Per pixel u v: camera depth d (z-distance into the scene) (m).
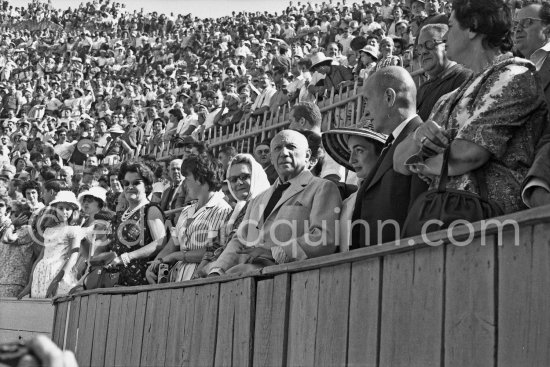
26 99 31.97
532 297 2.17
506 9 3.53
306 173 5.10
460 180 3.18
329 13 32.69
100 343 6.20
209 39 37.66
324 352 3.26
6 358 1.18
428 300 2.63
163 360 4.87
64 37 46.97
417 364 2.66
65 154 21.94
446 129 3.36
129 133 19.52
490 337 2.33
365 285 3.01
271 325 3.74
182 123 17.30
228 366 4.05
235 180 6.35
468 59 3.59
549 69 4.49
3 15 53.66
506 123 3.08
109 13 49.38
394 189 3.95
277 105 13.83
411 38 14.36
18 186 14.03
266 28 35.56
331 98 11.75
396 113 4.21
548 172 2.82
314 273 3.42
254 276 3.94
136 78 35.41
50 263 9.02
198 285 4.52
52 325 7.98
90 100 30.48
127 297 5.70
